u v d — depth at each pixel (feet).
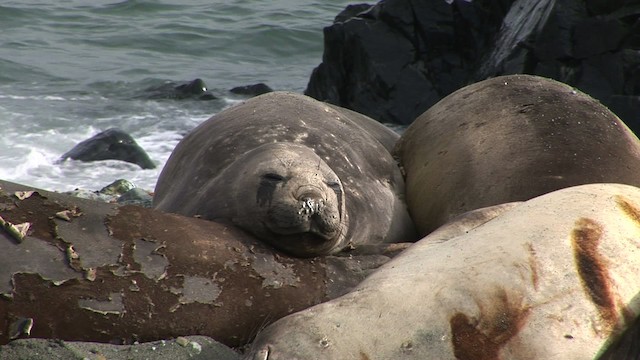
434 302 61.52
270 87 235.20
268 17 322.34
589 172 88.43
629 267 63.87
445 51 203.31
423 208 99.30
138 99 223.71
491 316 60.75
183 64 270.05
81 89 233.14
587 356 59.57
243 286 74.74
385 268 67.05
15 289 67.51
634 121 162.09
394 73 199.93
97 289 69.62
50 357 65.92
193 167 96.78
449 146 100.12
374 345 60.13
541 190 88.17
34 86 234.58
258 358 60.23
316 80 213.25
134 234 73.15
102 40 292.61
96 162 164.35
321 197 81.51
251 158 88.22
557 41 177.06
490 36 201.05
